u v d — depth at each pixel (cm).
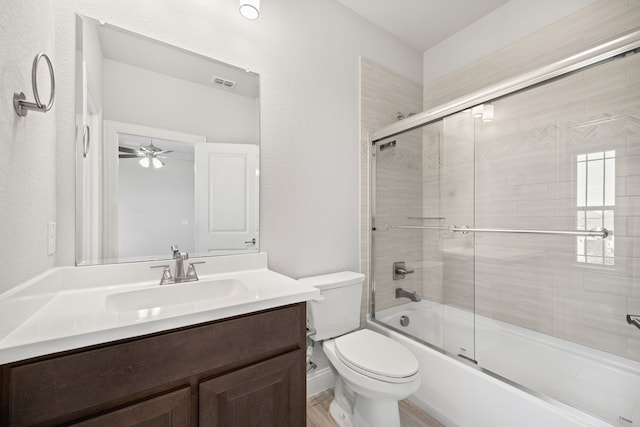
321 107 178
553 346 144
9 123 66
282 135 160
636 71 115
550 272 146
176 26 128
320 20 179
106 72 113
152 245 122
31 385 60
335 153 185
